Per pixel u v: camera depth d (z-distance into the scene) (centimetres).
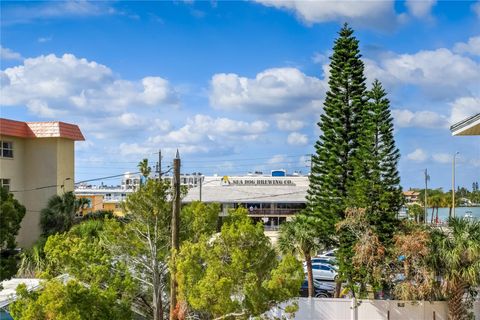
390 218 2550
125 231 1773
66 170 3756
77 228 2617
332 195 2862
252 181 7262
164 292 1875
